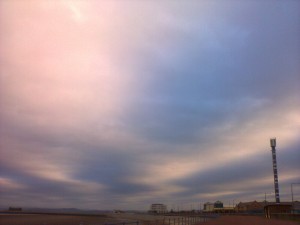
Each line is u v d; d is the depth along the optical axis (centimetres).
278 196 15675
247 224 5616
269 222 6481
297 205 13800
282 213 8644
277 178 15875
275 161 16062
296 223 5928
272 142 16200
